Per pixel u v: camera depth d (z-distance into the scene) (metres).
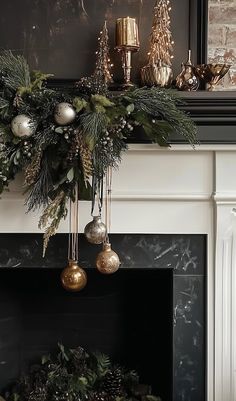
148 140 1.98
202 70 2.04
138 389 2.38
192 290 2.08
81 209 2.08
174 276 2.09
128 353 2.52
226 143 1.99
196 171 2.06
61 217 1.93
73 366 2.41
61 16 2.21
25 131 1.84
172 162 2.05
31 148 1.88
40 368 2.45
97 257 1.98
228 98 1.91
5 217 2.08
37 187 1.91
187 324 2.08
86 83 1.89
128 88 1.99
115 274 2.50
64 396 2.25
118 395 2.34
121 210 2.08
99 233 1.94
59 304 2.51
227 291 2.07
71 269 1.98
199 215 2.07
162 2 2.10
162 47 2.09
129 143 2.00
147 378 2.49
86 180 1.88
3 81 1.89
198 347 2.08
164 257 2.09
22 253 2.11
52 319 2.52
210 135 1.99
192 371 2.07
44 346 2.52
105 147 1.87
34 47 2.21
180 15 2.22
